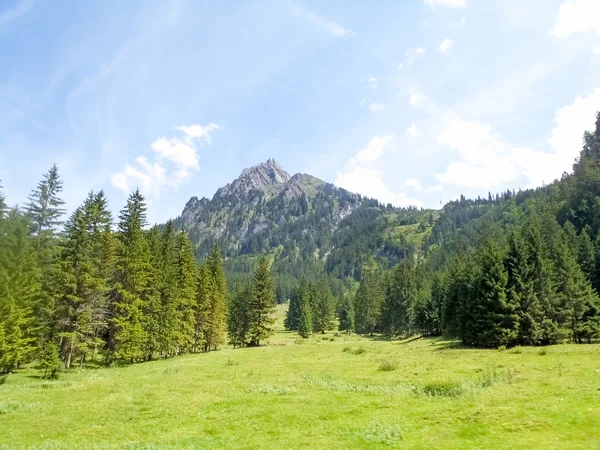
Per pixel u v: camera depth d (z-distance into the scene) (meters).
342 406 19.88
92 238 51.03
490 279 54.69
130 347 50.28
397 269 120.25
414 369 33.59
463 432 13.14
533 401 16.20
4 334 36.72
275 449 13.14
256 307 83.50
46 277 45.84
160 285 57.78
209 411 20.72
